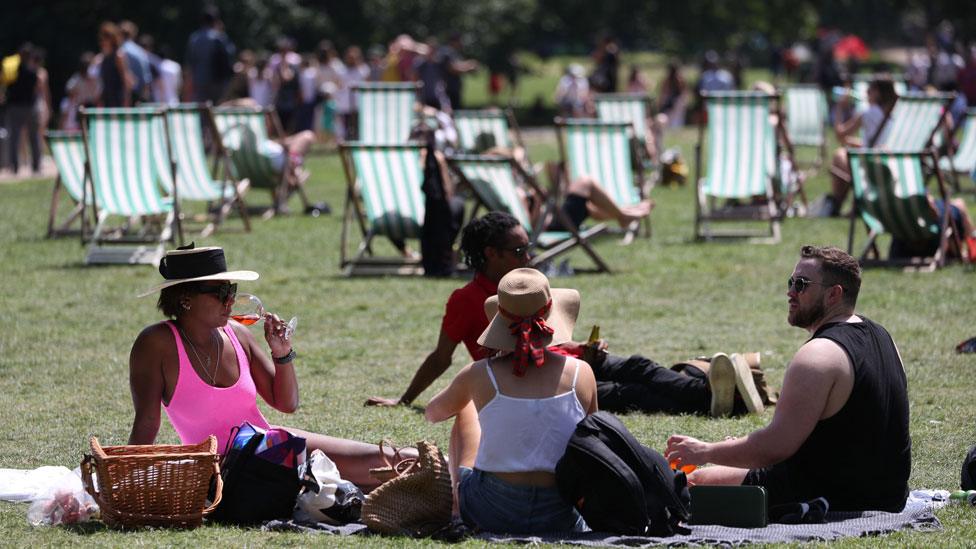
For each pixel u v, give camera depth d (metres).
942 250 35.31
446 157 35.22
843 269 15.59
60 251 40.31
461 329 21.25
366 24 119.19
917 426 20.78
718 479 16.77
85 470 15.54
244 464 15.68
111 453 15.60
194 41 67.81
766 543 14.46
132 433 16.28
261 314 17.11
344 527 15.58
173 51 107.69
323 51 79.88
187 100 74.88
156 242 40.62
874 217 35.91
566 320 18.03
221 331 16.80
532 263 34.69
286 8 113.31
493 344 15.24
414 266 37.28
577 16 138.25
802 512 15.39
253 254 40.06
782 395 15.39
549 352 15.43
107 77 60.28
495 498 15.13
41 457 19.25
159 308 16.59
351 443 17.05
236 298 16.89
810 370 15.17
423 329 29.19
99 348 27.11
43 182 60.81
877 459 15.51
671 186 59.34
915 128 46.72
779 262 37.53
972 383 23.48
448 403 15.56
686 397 22.06
